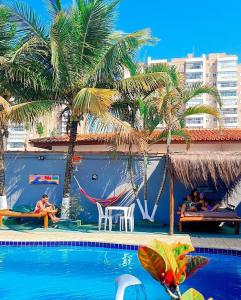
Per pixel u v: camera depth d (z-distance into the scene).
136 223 15.70
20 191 16.92
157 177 16.25
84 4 15.67
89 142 21.38
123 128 14.45
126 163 16.41
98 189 16.52
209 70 129.62
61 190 16.72
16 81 15.96
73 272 9.36
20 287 8.23
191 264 2.86
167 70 16.42
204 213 13.90
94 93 13.90
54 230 14.22
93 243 11.78
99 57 15.80
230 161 13.23
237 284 8.30
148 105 16.08
